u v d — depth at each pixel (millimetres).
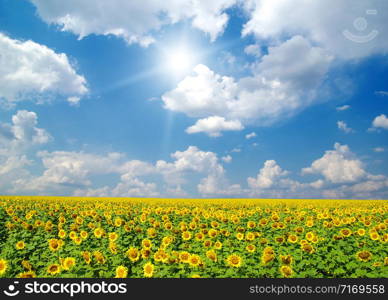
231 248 10461
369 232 12500
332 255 10109
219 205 31500
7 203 25531
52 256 10320
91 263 9500
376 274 8516
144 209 21703
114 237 11680
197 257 8641
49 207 22125
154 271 8414
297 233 12969
